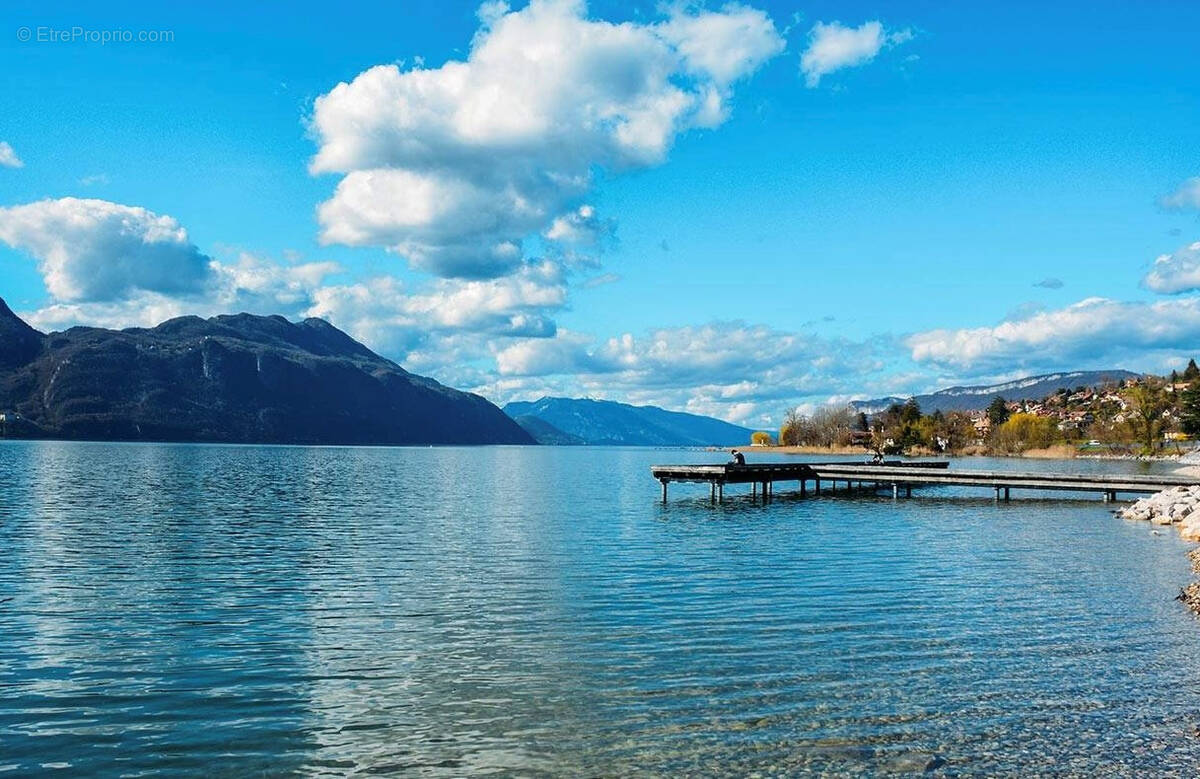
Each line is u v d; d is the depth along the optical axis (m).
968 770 11.58
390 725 13.27
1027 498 61.75
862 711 13.84
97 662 16.55
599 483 85.62
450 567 28.08
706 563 29.08
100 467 99.44
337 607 21.64
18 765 11.74
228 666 16.33
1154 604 22.08
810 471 65.62
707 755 12.12
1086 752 12.16
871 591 23.88
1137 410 148.62
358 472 105.38
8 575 25.88
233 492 63.44
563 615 20.72
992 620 20.17
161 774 11.52
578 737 12.78
